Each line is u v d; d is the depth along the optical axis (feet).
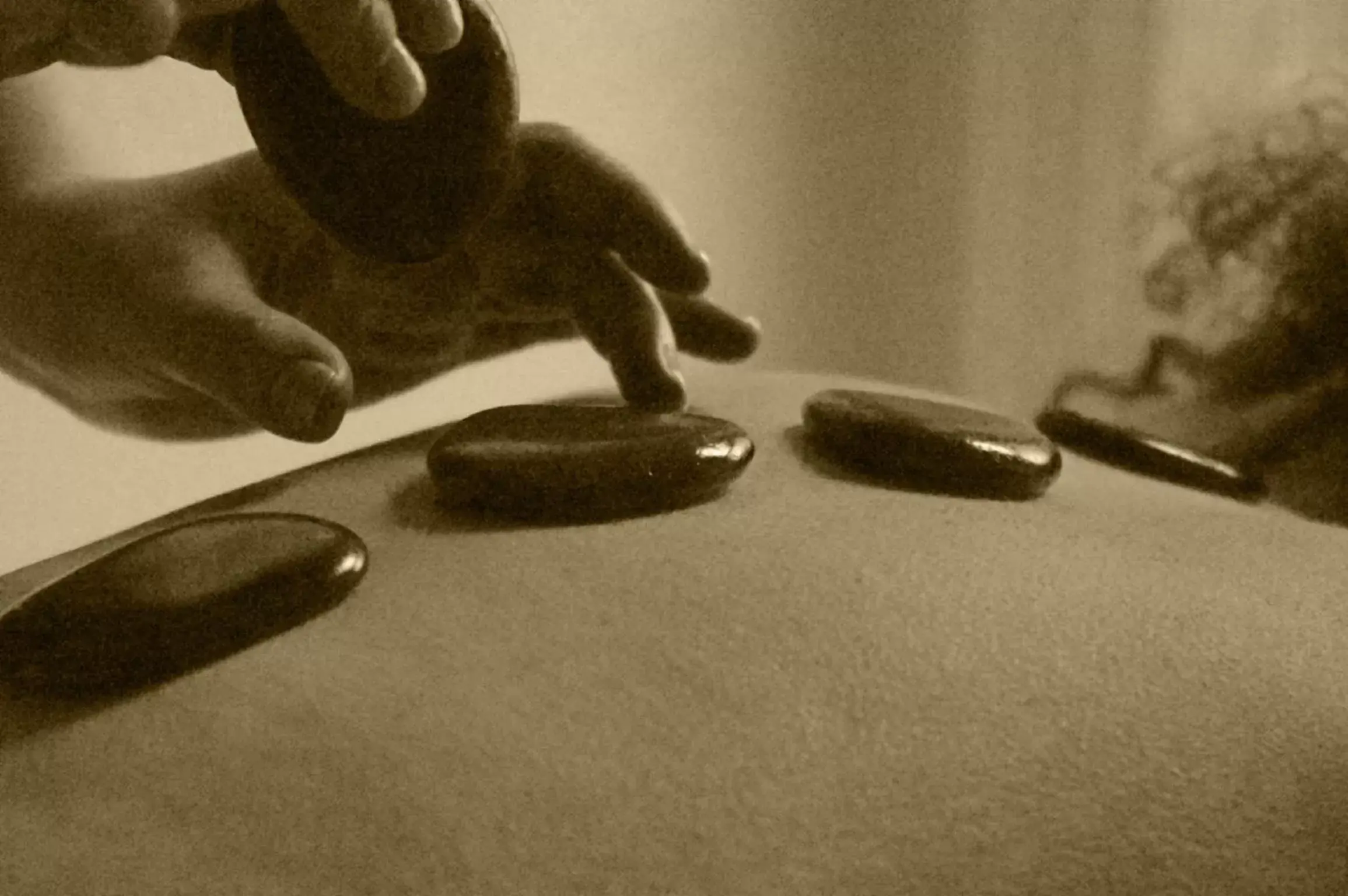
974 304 4.08
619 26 2.88
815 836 1.43
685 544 1.66
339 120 1.67
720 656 1.54
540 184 1.95
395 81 1.56
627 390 1.94
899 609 1.58
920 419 1.79
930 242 3.92
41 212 1.88
